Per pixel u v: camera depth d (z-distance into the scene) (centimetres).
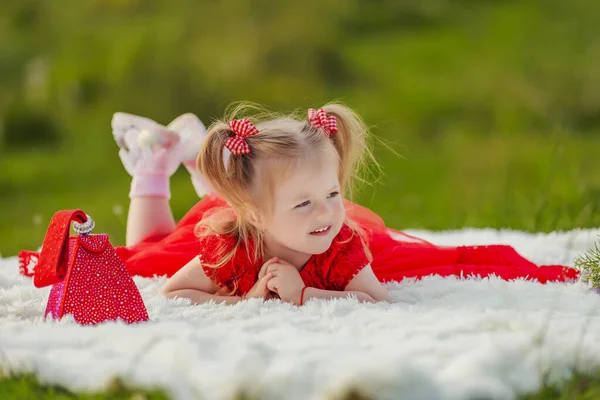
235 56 1223
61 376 188
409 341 194
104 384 184
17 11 1372
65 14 1338
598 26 1407
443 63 1362
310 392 173
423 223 520
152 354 191
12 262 324
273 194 246
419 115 1225
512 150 1043
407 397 170
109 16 1320
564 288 258
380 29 1484
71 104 1270
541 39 1391
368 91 1302
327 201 247
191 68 1205
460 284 260
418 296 256
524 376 180
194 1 1272
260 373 177
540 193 498
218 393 174
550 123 1213
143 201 315
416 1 1520
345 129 272
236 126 251
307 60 1269
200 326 217
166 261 288
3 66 1309
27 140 1266
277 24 1273
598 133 1134
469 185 891
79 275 225
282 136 248
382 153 1094
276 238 252
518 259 297
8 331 211
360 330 206
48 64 1305
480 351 182
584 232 340
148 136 312
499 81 1291
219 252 258
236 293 263
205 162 254
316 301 239
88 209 935
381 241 304
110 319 223
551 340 192
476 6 1547
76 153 1205
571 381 179
